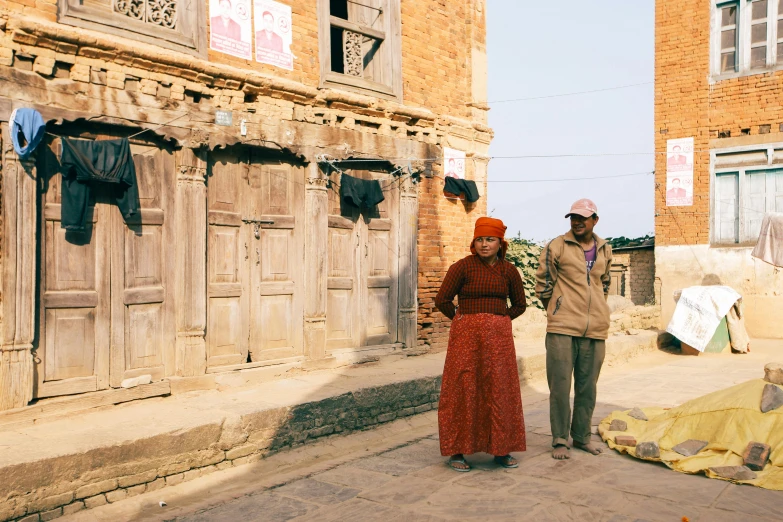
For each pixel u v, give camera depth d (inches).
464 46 421.4
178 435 213.9
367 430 282.4
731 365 440.5
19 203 222.8
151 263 265.0
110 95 247.4
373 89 354.3
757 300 571.2
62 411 231.1
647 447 205.5
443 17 403.9
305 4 324.5
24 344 223.9
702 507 165.2
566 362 212.7
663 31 612.7
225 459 228.4
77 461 187.5
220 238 291.0
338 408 270.4
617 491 178.2
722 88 585.0
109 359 250.5
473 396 197.6
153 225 265.4
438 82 398.6
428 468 206.7
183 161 271.0
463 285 201.9
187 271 272.4
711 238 593.9
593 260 214.4
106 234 250.5
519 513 164.2
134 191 251.0
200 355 276.1
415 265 379.2
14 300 221.1
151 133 262.2
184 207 271.9
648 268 669.3
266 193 309.6
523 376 374.9
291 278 319.9
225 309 292.2
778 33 561.6
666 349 532.4
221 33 288.4
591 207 209.9
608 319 213.3
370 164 361.1
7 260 219.6
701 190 596.1
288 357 316.8
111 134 253.3
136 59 253.8
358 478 200.8
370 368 334.3
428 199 390.9
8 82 221.5
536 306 539.2
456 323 202.2
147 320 263.4
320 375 313.9
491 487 184.5
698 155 597.0
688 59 600.1
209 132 278.2
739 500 169.6
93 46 241.0
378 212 365.7
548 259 217.0
